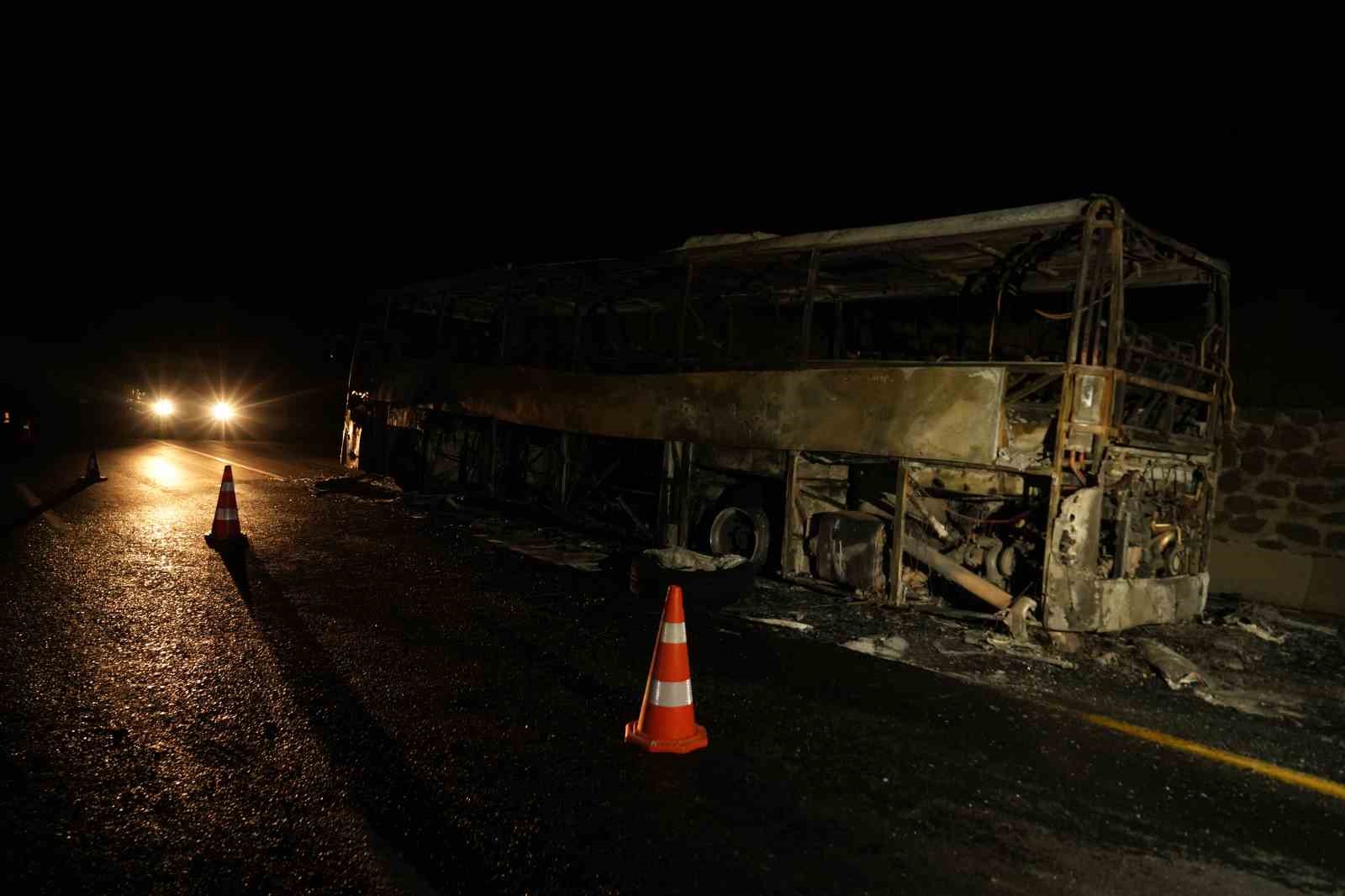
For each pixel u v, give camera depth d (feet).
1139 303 31.19
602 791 12.51
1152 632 23.97
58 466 50.90
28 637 18.07
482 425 44.34
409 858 10.43
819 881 10.40
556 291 42.14
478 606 22.68
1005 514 25.50
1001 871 10.89
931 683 18.49
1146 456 24.66
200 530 31.50
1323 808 13.23
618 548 32.81
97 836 10.59
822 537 27.20
